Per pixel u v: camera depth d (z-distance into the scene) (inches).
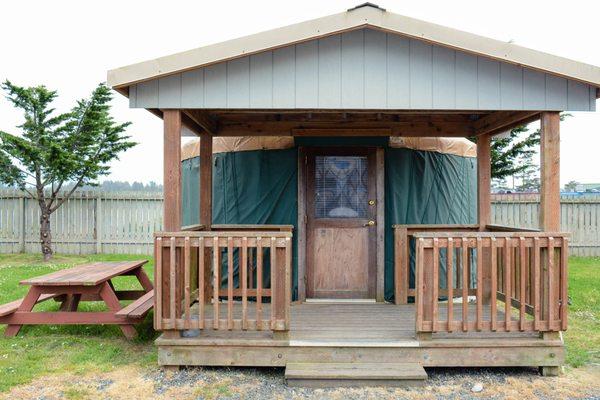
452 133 210.7
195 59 138.8
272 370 148.5
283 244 142.6
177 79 145.3
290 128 210.1
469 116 208.4
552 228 146.6
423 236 142.3
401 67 145.6
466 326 142.0
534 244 141.9
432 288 143.1
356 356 142.6
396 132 210.7
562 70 138.7
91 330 192.4
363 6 138.5
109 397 128.1
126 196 416.2
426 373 137.8
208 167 202.5
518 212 428.5
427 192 228.2
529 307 153.0
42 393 130.2
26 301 177.3
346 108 145.3
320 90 145.3
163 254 144.8
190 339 145.3
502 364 142.6
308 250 215.2
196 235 143.6
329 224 215.3
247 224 223.6
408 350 142.5
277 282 143.5
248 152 227.3
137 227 417.4
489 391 132.6
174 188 146.5
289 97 145.3
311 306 198.7
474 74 145.8
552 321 141.7
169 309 144.6
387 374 134.6
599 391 133.0
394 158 217.8
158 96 145.0
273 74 145.4
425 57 145.9
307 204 215.8
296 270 211.9
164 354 145.9
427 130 210.2
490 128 190.7
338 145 212.1
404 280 204.4
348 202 216.1
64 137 386.0
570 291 264.2
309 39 140.5
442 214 235.1
